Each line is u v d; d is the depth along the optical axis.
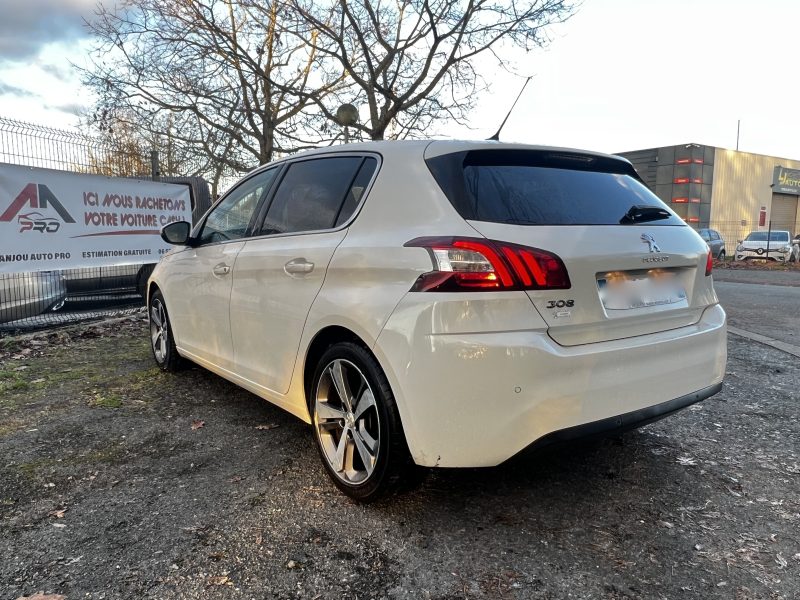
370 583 2.22
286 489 2.97
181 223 4.32
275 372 3.32
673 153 31.17
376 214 2.79
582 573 2.28
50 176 7.23
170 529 2.59
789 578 2.25
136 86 13.52
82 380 4.95
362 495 2.74
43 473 3.15
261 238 3.54
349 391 2.83
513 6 12.80
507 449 2.34
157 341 5.28
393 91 13.52
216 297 3.92
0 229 6.66
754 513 2.75
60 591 2.16
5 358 5.79
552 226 2.51
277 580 2.23
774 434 3.76
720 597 2.14
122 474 3.14
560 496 2.90
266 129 14.05
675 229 2.96
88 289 8.63
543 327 2.35
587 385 2.40
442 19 12.87
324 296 2.84
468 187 2.57
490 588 2.19
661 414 2.67
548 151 2.93
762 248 27.31
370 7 12.75
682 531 2.59
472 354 2.29
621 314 2.58
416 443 2.42
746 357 5.96
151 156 9.61
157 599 2.12
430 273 2.38
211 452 3.44
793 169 36.44
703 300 3.01
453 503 2.82
